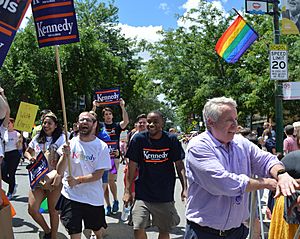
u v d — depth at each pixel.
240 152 3.12
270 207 5.45
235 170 3.07
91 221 4.74
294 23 8.64
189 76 23.70
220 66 22.53
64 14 4.63
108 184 7.77
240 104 21.02
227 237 3.10
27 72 30.23
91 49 33.31
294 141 8.27
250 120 23.95
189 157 3.05
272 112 19.36
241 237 3.24
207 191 3.03
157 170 4.85
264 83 18.19
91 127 4.87
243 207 3.13
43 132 5.86
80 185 4.70
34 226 6.84
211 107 3.04
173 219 4.87
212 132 3.08
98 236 4.96
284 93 8.66
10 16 3.49
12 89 30.48
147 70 25.06
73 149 4.82
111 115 7.80
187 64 24.16
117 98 8.33
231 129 3.00
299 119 21.64
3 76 30.30
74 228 4.61
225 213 3.02
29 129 7.49
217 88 21.31
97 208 4.75
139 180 4.89
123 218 7.22
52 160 5.55
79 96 35.81
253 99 18.69
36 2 4.68
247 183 2.81
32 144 5.91
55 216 5.58
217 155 3.01
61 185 5.49
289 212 3.59
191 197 3.14
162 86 24.67
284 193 2.73
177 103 25.95
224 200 3.03
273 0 8.70
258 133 20.97
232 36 9.97
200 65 23.83
